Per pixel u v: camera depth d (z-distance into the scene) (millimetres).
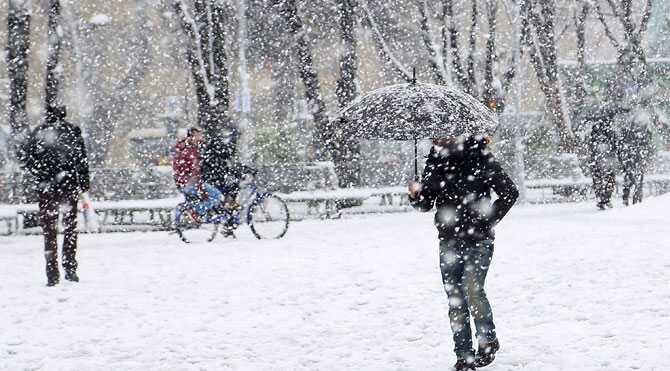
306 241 17500
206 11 26078
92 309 11445
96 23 37312
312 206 25578
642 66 28062
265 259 15047
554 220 19422
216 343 9547
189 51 26000
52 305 11727
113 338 9898
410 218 21875
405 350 9016
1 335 10117
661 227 16766
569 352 8438
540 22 30641
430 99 9617
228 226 18656
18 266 15422
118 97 38062
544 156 30922
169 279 13398
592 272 12148
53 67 24094
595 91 32188
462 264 8047
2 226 23812
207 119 25953
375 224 20625
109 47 38781
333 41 36031
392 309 10867
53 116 13273
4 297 12297
